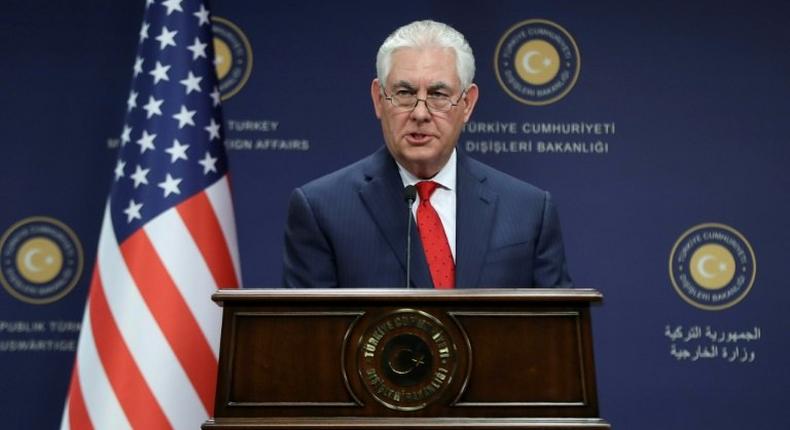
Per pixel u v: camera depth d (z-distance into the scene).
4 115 13.80
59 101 13.86
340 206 7.90
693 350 13.70
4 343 13.54
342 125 14.04
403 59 7.42
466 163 8.23
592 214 13.90
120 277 10.91
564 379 5.87
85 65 13.92
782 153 13.91
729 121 13.98
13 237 13.67
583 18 14.12
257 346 5.92
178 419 10.52
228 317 5.95
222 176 11.65
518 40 14.10
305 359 5.90
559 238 8.23
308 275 7.77
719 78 14.03
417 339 5.88
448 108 7.44
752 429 13.59
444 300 5.88
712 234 13.85
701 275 13.80
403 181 8.06
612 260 13.85
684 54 14.07
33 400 13.45
